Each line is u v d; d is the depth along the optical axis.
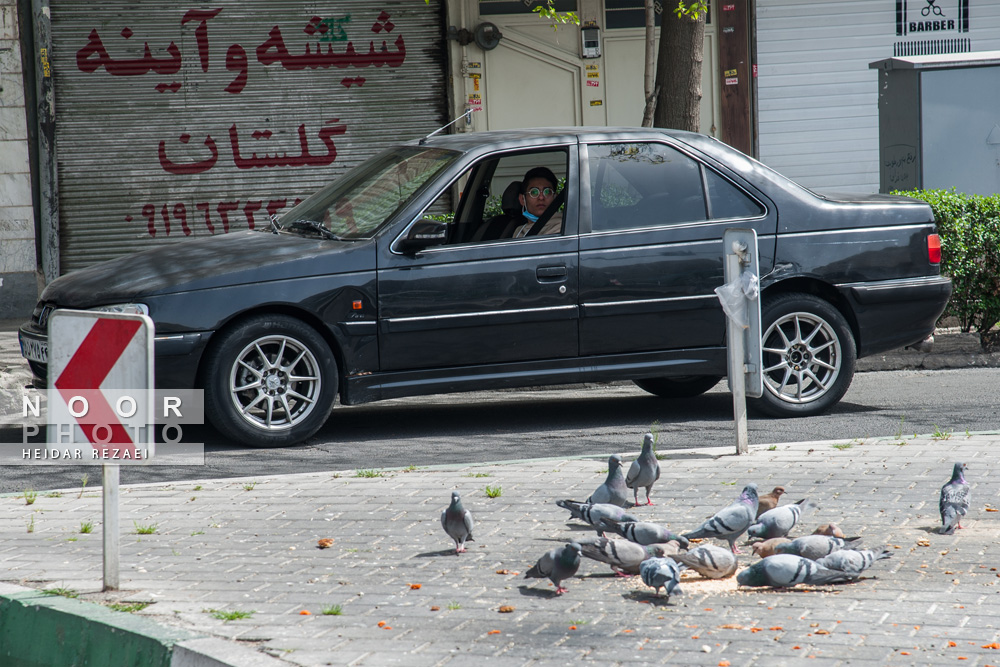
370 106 40.91
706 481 17.31
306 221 22.73
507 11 41.16
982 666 10.02
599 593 12.45
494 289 21.66
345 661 10.42
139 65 39.19
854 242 23.08
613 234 22.20
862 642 10.68
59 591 12.59
